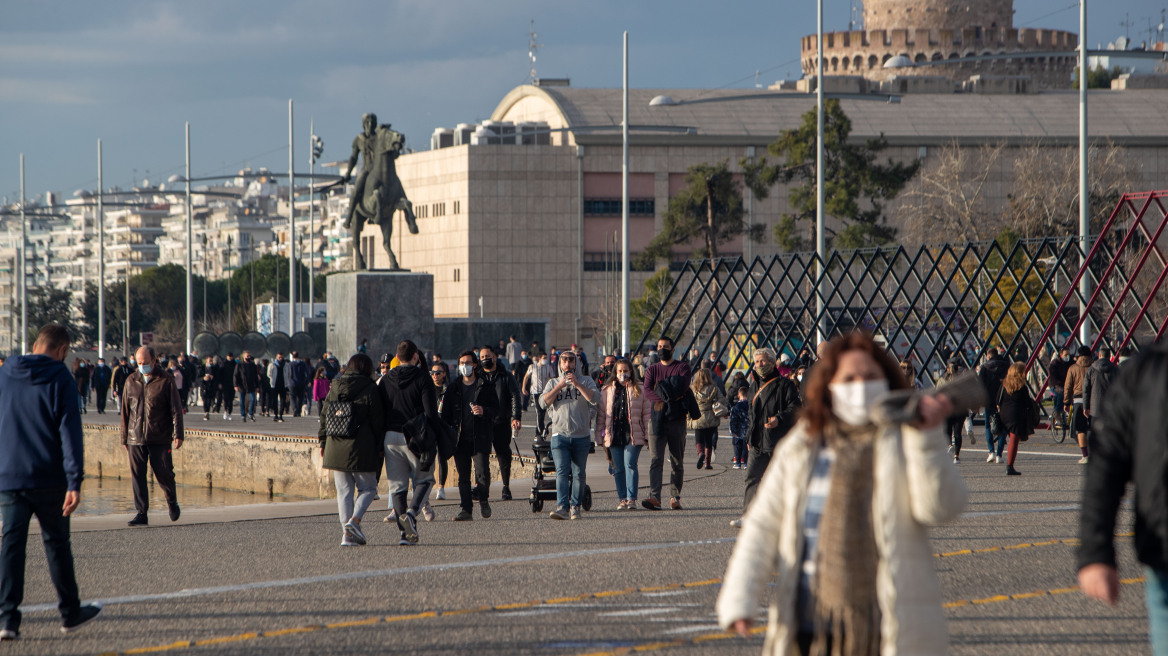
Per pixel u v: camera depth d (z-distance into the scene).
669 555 25.59
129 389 33.38
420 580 22.77
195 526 32.47
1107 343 75.81
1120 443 9.51
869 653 9.46
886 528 9.51
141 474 33.06
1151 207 133.12
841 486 9.62
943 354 75.94
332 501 38.59
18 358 17.94
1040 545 26.11
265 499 61.31
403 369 28.72
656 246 171.50
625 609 19.72
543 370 72.12
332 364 86.50
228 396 86.94
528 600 20.59
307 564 25.00
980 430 68.69
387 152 96.12
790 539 9.75
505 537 29.06
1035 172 131.38
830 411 10.03
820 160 89.31
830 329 83.69
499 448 36.84
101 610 19.50
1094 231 127.44
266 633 18.08
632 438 34.38
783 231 149.50
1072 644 16.81
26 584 23.27
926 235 138.88
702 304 168.00
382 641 17.44
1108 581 9.26
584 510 34.34
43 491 17.78
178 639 17.78
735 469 47.72
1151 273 114.69
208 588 22.12
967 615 18.84
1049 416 72.69
